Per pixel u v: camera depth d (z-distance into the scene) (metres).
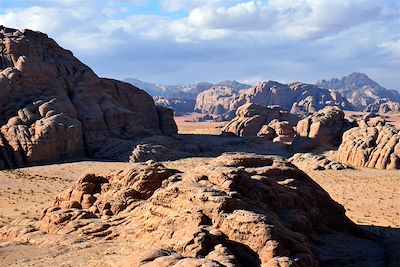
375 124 89.88
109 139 82.75
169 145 87.44
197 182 29.36
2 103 76.19
